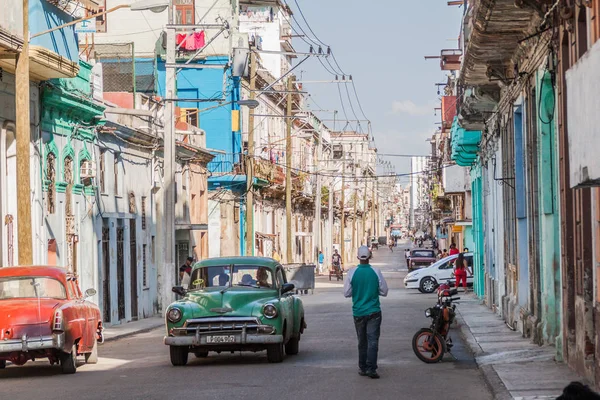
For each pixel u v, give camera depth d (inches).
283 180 2893.7
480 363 751.1
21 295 767.1
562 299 723.4
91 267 1349.7
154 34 2453.2
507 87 1061.1
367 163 5398.6
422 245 5398.6
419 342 842.2
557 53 713.6
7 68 1054.4
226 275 845.2
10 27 1013.8
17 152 865.5
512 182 1082.1
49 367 826.8
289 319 829.2
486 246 1550.2
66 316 749.9
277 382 668.7
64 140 1254.9
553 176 815.1
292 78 2428.6
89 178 1338.6
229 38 2374.5
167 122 1534.2
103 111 1371.8
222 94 2436.0
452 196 3452.3
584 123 396.5
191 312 791.7
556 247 818.2
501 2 731.4
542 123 822.5
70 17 1190.3
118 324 1466.5
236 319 784.3
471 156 1732.3
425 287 2098.9
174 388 647.1
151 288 1696.6
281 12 3203.7
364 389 629.9
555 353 762.8
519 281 1031.6
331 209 3703.3
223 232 2412.6
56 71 1106.1
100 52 1994.3
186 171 1967.3
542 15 716.0
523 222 1031.0
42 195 1165.1
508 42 872.3
